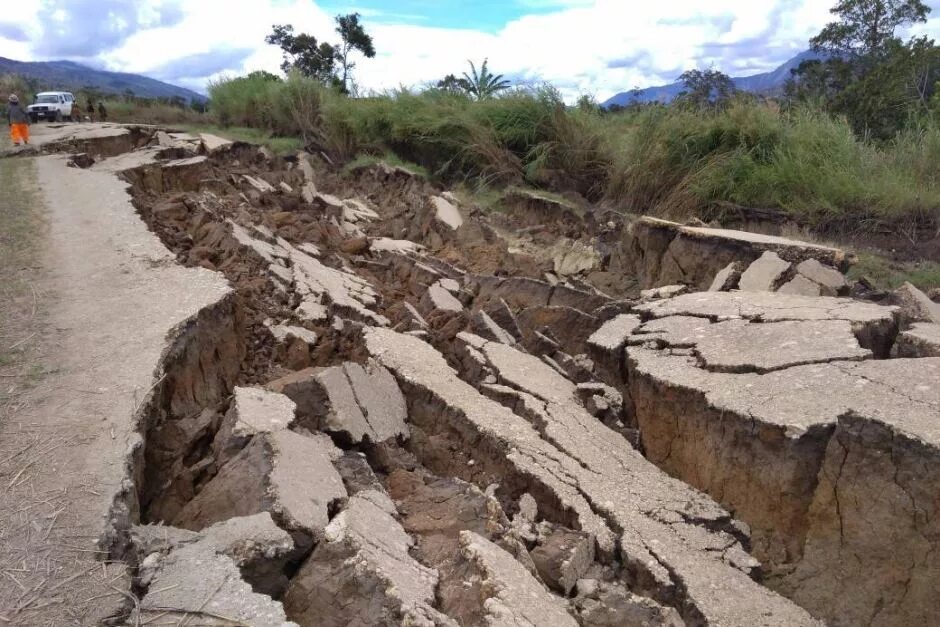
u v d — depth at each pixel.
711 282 7.89
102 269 6.92
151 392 4.49
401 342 6.36
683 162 11.51
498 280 8.88
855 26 22.94
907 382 4.23
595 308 7.89
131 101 28.80
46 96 24.08
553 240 11.44
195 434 4.79
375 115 17.48
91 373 4.73
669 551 3.92
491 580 3.29
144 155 14.45
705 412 4.58
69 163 13.01
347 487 4.15
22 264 7.05
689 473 4.79
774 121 11.51
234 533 3.42
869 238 9.40
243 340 6.46
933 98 16.08
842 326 5.19
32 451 3.84
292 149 18.52
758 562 4.04
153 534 3.40
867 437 3.81
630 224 9.97
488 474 4.80
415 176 14.98
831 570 3.95
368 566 3.30
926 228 9.34
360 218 13.59
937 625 3.59
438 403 5.31
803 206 9.98
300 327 6.97
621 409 5.50
